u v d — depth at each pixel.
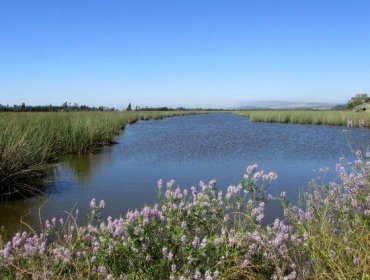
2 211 7.15
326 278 3.41
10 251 3.56
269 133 25.30
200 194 3.99
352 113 35.97
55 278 3.29
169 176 10.45
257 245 3.58
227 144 18.44
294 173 10.73
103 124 21.31
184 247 3.30
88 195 8.29
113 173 10.91
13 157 8.61
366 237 3.61
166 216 3.80
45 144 12.32
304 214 4.30
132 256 3.34
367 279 3.19
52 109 52.91
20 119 16.56
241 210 4.77
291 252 3.96
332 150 15.88
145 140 20.66
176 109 150.38
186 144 18.48
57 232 4.18
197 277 3.14
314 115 37.75
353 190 4.48
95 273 3.36
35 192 8.57
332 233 4.01
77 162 12.93
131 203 7.61
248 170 4.27
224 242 3.50
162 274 3.33
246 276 3.41
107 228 3.57
